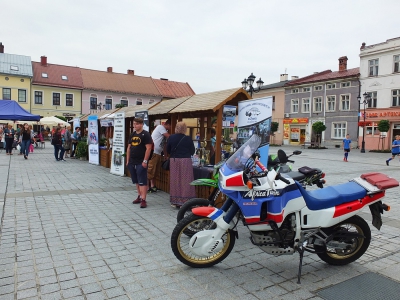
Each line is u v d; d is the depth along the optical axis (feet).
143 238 15.56
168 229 16.96
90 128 46.47
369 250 14.48
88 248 14.16
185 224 12.06
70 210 20.43
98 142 44.83
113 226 17.35
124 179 32.76
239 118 20.59
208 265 12.39
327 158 67.92
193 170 22.39
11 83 143.13
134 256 13.38
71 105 157.38
